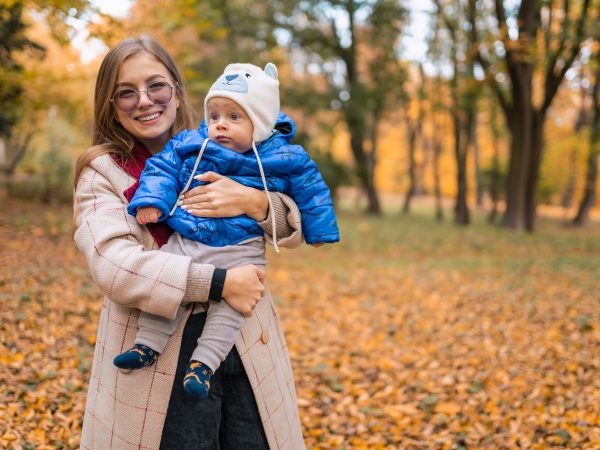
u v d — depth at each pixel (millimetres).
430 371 4699
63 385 3605
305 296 7484
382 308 7004
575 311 6520
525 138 16750
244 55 16766
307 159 1848
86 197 1687
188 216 1691
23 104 9555
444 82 21094
